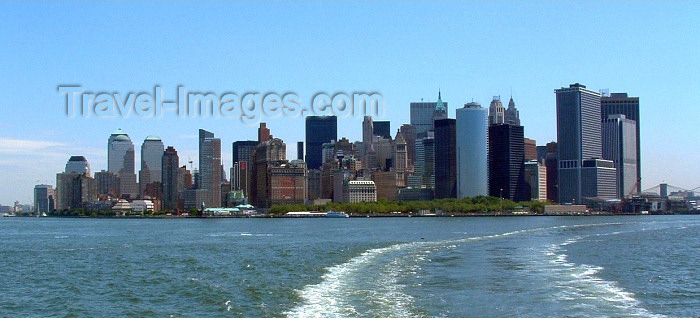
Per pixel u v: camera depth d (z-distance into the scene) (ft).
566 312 200.44
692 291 240.94
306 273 309.22
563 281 263.49
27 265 382.01
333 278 283.59
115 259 412.98
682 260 356.79
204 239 652.07
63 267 367.25
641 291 240.53
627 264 333.62
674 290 243.19
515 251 415.44
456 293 234.38
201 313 215.31
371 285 257.75
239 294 246.88
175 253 453.99
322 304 216.95
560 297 224.94
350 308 208.64
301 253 430.61
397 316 195.62
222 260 389.19
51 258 429.38
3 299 253.44
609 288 245.24
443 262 344.69
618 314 198.18
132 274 323.78
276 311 211.00
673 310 205.05
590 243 495.82
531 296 227.20
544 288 244.83
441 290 241.96
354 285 258.98
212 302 232.94
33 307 236.43
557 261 346.33
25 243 611.88
